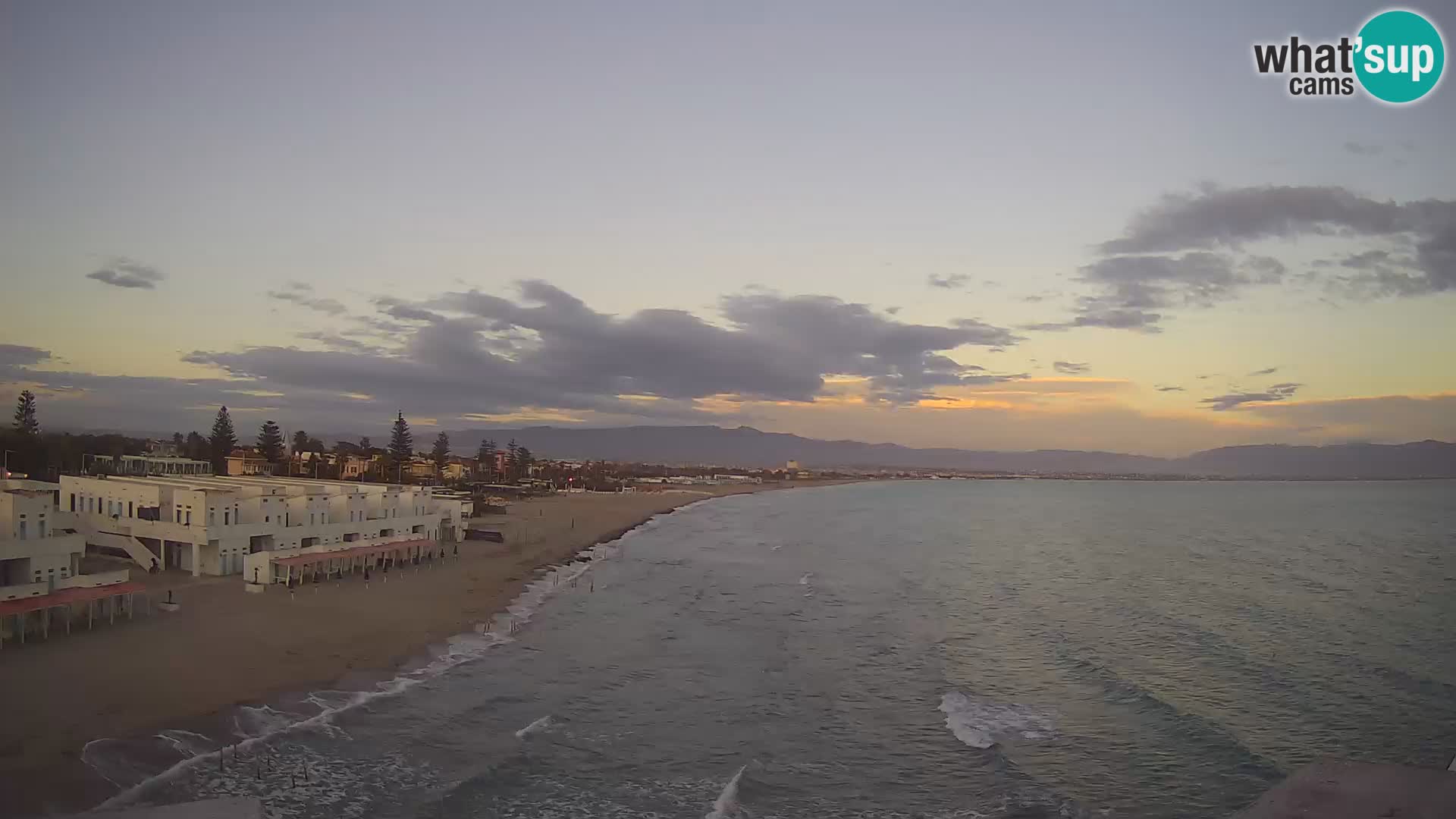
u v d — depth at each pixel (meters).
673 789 34.28
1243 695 47.44
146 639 48.50
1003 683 50.28
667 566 101.50
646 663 53.38
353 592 67.69
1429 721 42.59
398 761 35.38
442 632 57.00
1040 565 107.62
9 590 47.03
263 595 62.94
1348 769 18.97
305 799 31.22
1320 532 158.50
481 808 31.67
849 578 94.25
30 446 135.75
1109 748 39.16
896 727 42.25
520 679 48.12
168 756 33.28
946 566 106.75
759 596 80.50
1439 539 141.25
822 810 32.59
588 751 38.09
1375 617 70.56
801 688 48.84
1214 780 35.34
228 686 41.53
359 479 195.38
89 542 74.19
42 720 35.03
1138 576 96.50
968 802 33.34
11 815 27.39
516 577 83.12
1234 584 89.81
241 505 72.06
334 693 42.59
